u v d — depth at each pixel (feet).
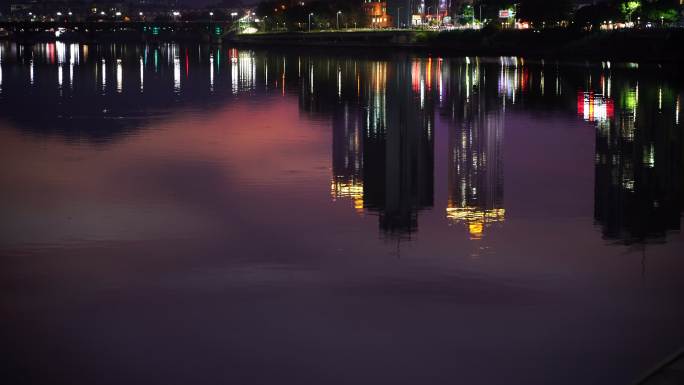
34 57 589.73
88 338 67.15
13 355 63.93
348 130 200.54
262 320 70.49
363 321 69.87
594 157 156.15
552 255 88.63
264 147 165.58
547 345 64.28
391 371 60.64
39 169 139.85
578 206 113.29
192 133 187.52
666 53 414.41
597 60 454.81
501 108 244.63
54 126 200.75
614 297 74.79
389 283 79.61
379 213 108.99
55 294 76.84
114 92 303.89
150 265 85.56
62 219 104.73
